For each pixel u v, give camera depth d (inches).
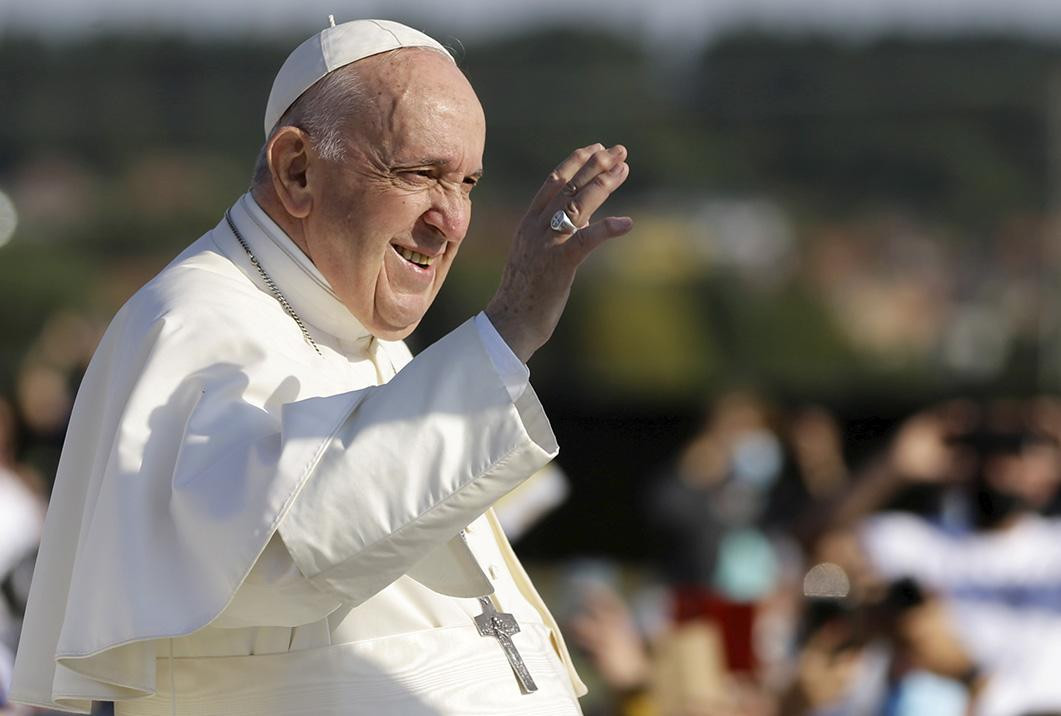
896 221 2113.7
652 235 2153.1
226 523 288.4
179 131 2190.0
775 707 718.5
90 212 2159.2
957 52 2410.2
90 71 2282.2
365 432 290.7
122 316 362.0
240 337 335.6
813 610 779.4
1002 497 788.6
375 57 358.9
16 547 776.9
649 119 2153.1
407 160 350.3
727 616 741.3
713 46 2496.3
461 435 291.4
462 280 2010.3
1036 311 1969.7
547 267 302.2
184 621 295.7
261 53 2470.5
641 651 748.6
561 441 1795.0
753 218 2158.0
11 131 2172.7
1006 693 741.3
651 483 1628.9
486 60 2452.0
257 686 333.4
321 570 286.8
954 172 2090.3
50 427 1115.3
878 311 2075.5
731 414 1076.5
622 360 2086.6
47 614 361.7
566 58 2470.5
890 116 2116.1
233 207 384.5
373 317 365.1
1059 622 748.6
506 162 2101.4
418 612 349.4
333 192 354.6
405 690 338.3
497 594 381.4
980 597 765.9
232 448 300.4
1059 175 2038.6
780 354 2086.6
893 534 791.7
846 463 1704.0
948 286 2042.3
